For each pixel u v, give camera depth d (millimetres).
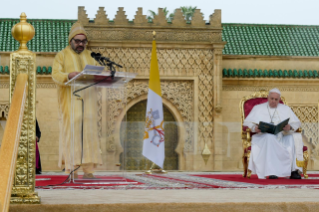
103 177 5312
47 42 22312
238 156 15391
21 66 3439
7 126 2678
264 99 8555
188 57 20969
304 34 24797
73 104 5266
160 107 16734
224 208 3631
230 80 22031
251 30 24781
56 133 13281
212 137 15602
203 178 8305
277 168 7426
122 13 20688
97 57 6066
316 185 5801
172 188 5129
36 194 3514
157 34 20875
